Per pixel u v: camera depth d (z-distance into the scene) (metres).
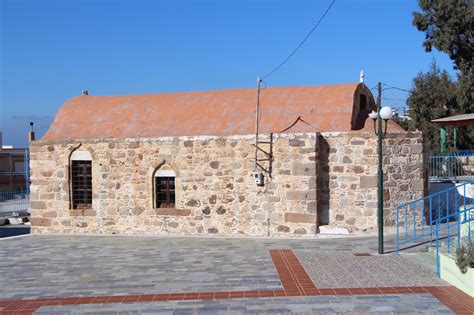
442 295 8.80
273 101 17.95
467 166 24.47
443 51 32.84
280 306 8.47
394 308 8.16
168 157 17.09
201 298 9.14
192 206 16.91
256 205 16.30
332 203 16.12
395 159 15.91
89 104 20.02
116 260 13.12
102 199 17.77
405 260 11.59
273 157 16.06
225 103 18.48
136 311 8.52
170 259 12.93
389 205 15.82
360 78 18.16
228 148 16.52
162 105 19.12
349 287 9.47
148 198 17.31
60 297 9.62
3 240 17.25
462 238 11.35
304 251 13.19
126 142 17.47
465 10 31.48
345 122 16.50
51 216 18.31
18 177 42.00
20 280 11.22
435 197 18.84
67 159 18.05
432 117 35.06
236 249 14.02
